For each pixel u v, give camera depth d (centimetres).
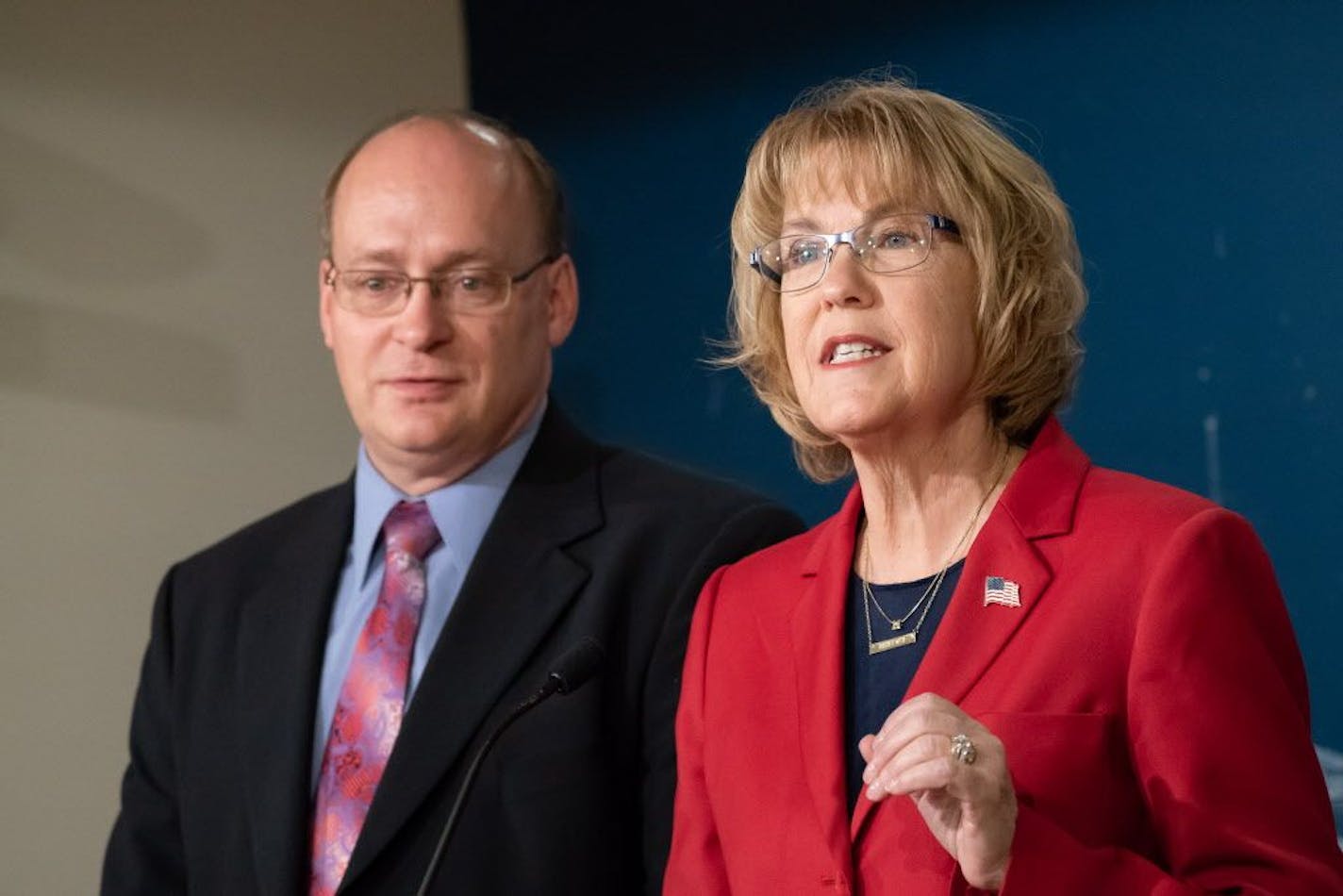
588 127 1014
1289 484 724
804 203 440
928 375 423
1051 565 412
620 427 991
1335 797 702
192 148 960
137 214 937
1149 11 766
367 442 615
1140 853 390
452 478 608
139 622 922
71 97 920
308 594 605
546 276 629
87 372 913
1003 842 356
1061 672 395
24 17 907
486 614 575
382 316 598
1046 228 438
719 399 945
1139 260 771
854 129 437
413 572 594
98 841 901
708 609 483
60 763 891
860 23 881
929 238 427
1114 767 390
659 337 975
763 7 928
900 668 425
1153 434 765
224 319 964
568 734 553
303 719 576
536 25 1041
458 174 607
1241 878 363
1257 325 733
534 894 536
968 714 385
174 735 613
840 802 411
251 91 986
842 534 458
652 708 558
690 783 463
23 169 900
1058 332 439
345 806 558
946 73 844
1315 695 716
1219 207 745
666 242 973
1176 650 383
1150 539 401
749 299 473
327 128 1013
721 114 950
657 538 589
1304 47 716
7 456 884
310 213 1004
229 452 960
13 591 882
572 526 596
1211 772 374
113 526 916
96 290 920
